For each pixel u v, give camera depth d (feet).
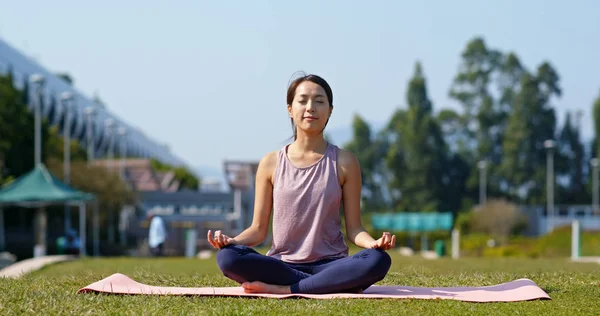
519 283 23.17
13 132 144.15
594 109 264.93
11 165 147.64
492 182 253.03
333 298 20.65
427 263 65.21
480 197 253.03
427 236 208.74
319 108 22.94
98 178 174.60
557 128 260.21
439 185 245.45
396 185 247.70
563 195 257.96
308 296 20.94
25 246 145.59
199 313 18.48
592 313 18.89
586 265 59.00
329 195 22.67
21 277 29.01
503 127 261.03
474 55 262.47
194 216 175.83
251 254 21.47
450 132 264.52
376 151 268.62
